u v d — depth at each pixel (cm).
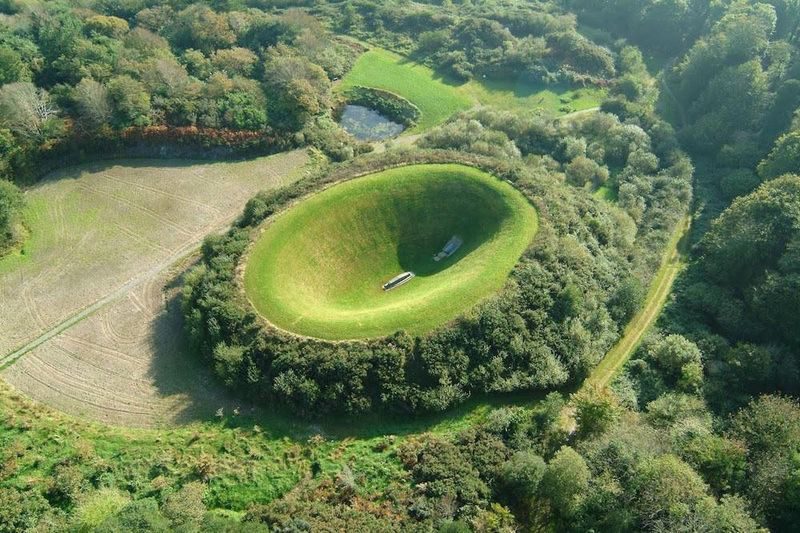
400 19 14712
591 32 14825
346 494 5412
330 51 12938
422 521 5091
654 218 9150
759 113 10700
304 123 10656
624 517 4866
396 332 6356
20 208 8481
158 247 8319
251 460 5712
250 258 7275
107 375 6556
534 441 5775
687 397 6325
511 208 7988
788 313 6838
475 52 13575
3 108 9194
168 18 13088
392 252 8094
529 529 5147
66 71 10356
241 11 13762
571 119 11406
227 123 10162
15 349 6844
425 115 11831
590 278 7281
